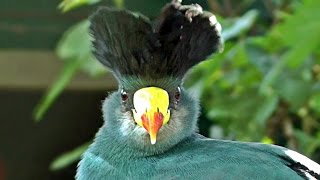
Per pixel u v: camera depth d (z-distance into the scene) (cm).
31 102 1334
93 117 1333
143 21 693
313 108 967
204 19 700
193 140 713
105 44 709
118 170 706
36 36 1245
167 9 691
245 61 932
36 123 1342
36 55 1263
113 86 1295
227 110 948
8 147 1348
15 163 1352
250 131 941
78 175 725
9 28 1238
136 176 698
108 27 702
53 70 1277
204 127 1063
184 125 709
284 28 848
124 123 711
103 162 714
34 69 1279
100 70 910
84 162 723
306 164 672
